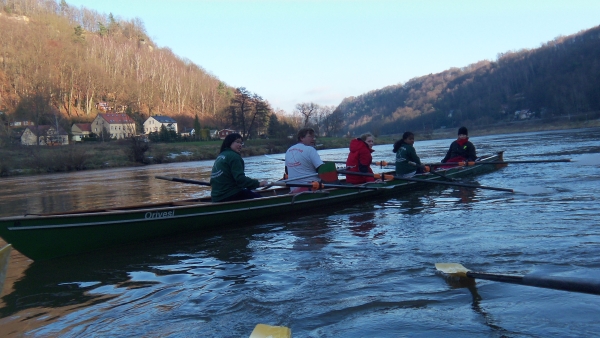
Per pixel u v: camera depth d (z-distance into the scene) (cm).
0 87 8144
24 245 519
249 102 7269
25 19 11300
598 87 8869
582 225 550
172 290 415
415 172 1044
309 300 365
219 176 702
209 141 6719
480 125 10775
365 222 680
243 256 520
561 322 300
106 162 4000
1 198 1493
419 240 537
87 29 13412
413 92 18825
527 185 954
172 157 4528
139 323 342
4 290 434
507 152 2209
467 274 360
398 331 301
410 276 407
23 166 3544
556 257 428
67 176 2816
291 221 727
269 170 2139
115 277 464
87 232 561
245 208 702
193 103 11488
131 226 593
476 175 1219
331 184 791
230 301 376
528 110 10462
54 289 433
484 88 13400
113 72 10500
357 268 441
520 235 522
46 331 336
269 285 409
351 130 18975
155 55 12162
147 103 10331
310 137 830
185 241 614
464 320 312
